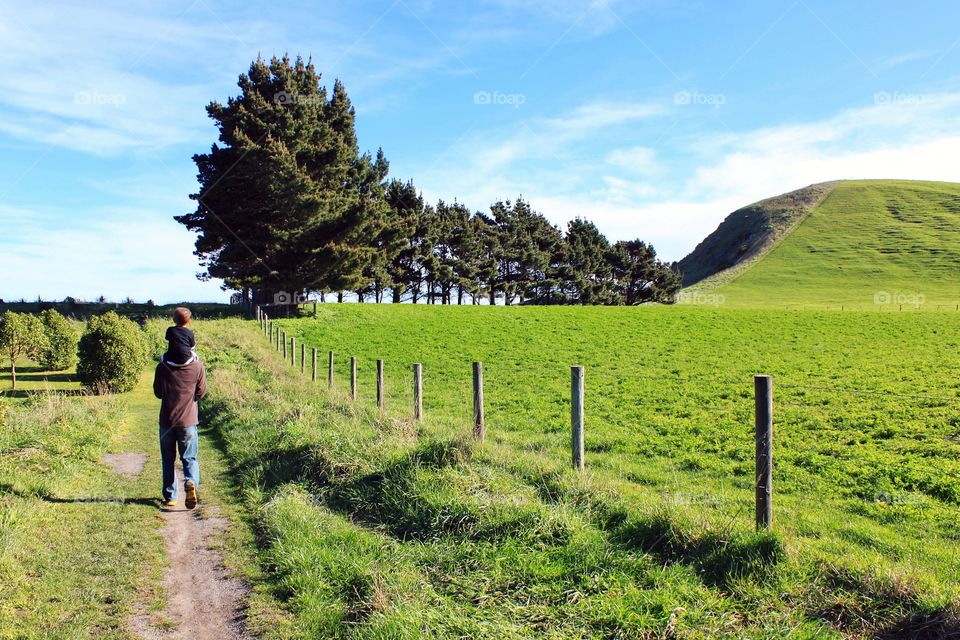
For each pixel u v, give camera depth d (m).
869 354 30.84
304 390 16.45
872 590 4.79
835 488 10.09
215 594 5.36
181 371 7.98
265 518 7.16
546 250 103.50
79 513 7.32
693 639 4.32
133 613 4.95
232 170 43.19
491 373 25.92
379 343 37.47
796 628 4.44
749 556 5.21
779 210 159.38
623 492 7.17
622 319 50.06
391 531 6.59
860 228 133.75
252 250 45.41
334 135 47.59
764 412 5.90
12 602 4.88
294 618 4.90
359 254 46.03
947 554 6.64
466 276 90.38
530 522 6.04
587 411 17.45
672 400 19.06
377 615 4.71
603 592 4.93
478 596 5.02
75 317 44.34
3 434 10.09
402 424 10.30
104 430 12.20
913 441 13.43
